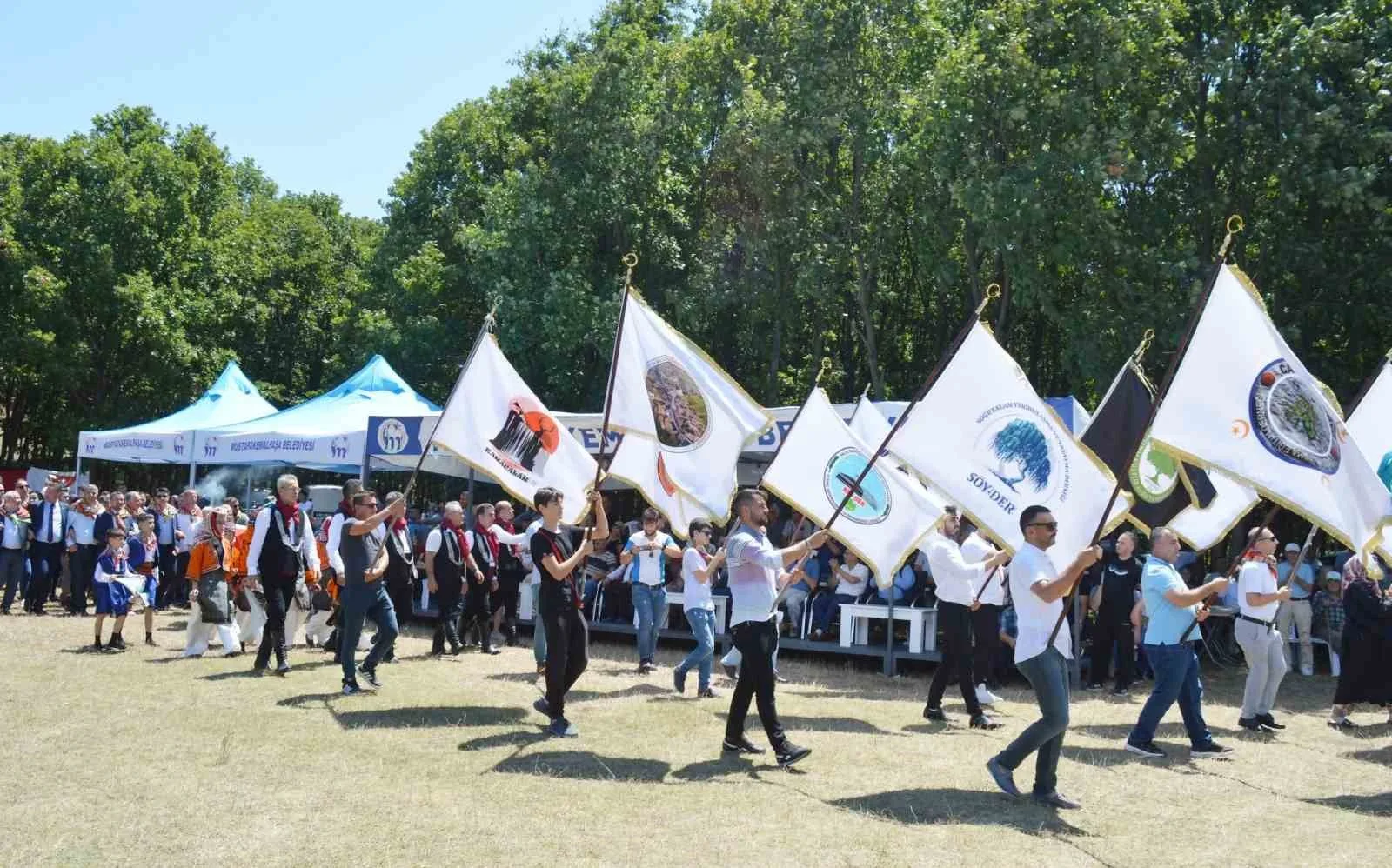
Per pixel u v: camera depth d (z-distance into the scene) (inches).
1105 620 537.6
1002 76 906.1
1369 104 800.3
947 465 324.5
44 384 1569.9
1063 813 288.4
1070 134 906.7
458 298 1550.2
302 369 2070.6
